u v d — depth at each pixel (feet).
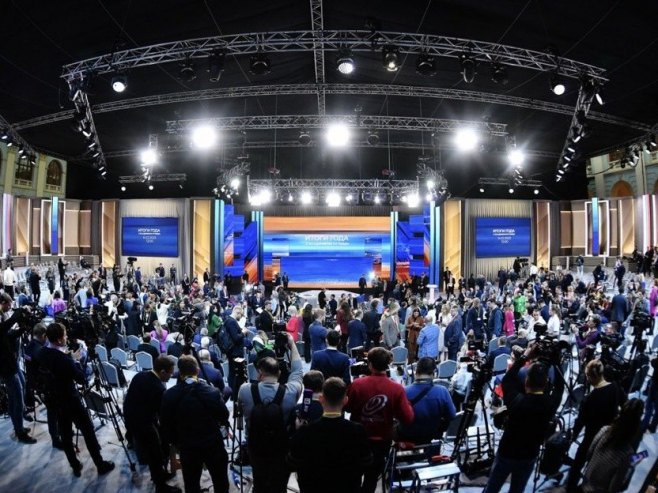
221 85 51.31
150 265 84.58
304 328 36.86
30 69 42.83
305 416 14.01
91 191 100.37
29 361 20.84
